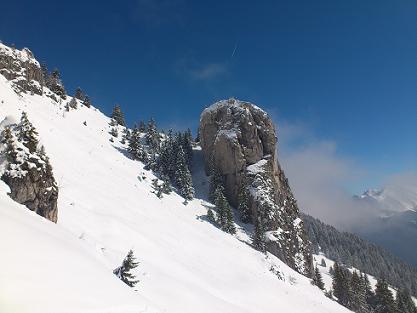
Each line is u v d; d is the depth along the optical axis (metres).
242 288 45.06
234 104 97.00
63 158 54.53
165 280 31.73
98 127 102.12
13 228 11.17
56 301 8.39
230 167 88.25
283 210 84.75
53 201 28.58
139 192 62.91
